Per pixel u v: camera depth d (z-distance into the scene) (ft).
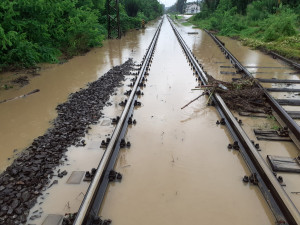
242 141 14.14
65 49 42.91
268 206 10.27
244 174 12.21
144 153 13.89
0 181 11.45
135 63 36.55
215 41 59.67
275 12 88.63
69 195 10.97
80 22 45.19
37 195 10.87
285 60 36.78
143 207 10.32
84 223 8.83
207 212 10.04
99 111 19.13
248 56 42.73
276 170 12.44
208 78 24.84
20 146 14.65
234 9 103.14
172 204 10.44
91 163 13.07
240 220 9.69
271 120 17.62
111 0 80.28
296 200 10.68
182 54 43.52
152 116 18.43
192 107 20.08
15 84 26.30
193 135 15.78
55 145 14.37
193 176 12.09
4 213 9.79
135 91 22.38
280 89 24.12
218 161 13.20
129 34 79.92
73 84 26.68
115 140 13.84
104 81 26.84
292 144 14.74
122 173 12.27
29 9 34.45
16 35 31.42
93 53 45.68
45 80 28.17
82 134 15.74
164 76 29.37
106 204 10.48
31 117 18.49
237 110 19.22
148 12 164.66
